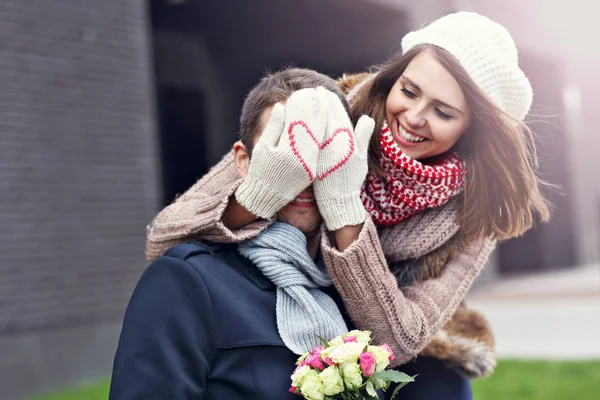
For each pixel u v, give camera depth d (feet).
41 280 19.31
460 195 7.18
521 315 31.55
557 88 49.26
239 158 6.15
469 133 6.95
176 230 6.10
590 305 33.96
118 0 21.38
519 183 6.95
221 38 38.11
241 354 5.55
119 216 21.15
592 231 63.98
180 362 5.41
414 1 33.50
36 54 19.49
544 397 17.20
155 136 24.36
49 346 19.24
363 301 6.07
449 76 6.63
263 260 5.80
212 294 5.57
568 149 55.67
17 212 18.93
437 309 6.80
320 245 6.25
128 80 21.54
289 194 5.71
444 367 7.39
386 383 5.68
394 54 7.57
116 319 20.90
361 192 7.08
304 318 5.76
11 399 18.25
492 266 45.44
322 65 37.55
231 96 40.04
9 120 18.88
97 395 17.67
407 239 7.09
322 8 32.58
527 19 43.86
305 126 5.65
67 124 20.07
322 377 5.31
